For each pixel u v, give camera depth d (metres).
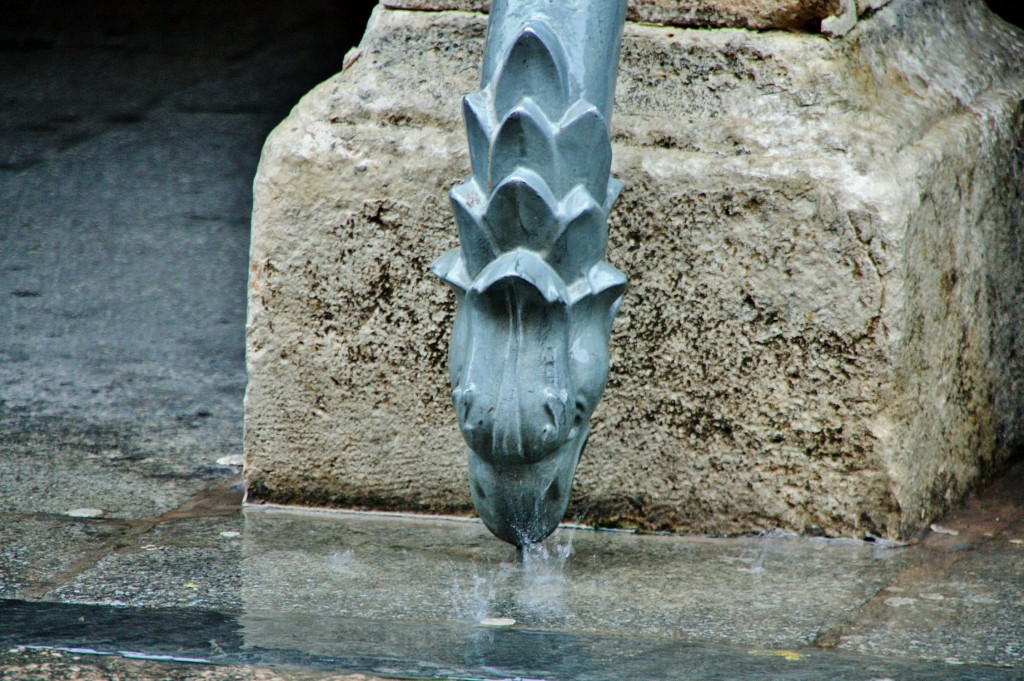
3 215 20.94
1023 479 11.65
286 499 11.15
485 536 10.45
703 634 8.52
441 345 10.66
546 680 7.80
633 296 10.25
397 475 10.91
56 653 8.20
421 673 7.91
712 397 10.23
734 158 10.02
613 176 10.13
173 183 22.59
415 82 10.77
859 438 9.96
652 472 10.43
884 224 9.66
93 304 17.25
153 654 8.20
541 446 8.23
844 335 9.86
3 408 13.68
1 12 34.41
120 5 35.34
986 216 11.23
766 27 10.36
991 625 8.62
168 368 15.13
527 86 8.20
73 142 24.72
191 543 10.23
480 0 10.80
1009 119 11.70
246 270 18.75
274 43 32.09
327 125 10.73
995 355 11.53
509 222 8.15
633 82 10.42
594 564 9.79
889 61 10.99
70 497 11.28
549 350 8.23
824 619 8.75
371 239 10.62
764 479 10.23
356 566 9.77
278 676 7.90
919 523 10.33
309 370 10.89
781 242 9.91
